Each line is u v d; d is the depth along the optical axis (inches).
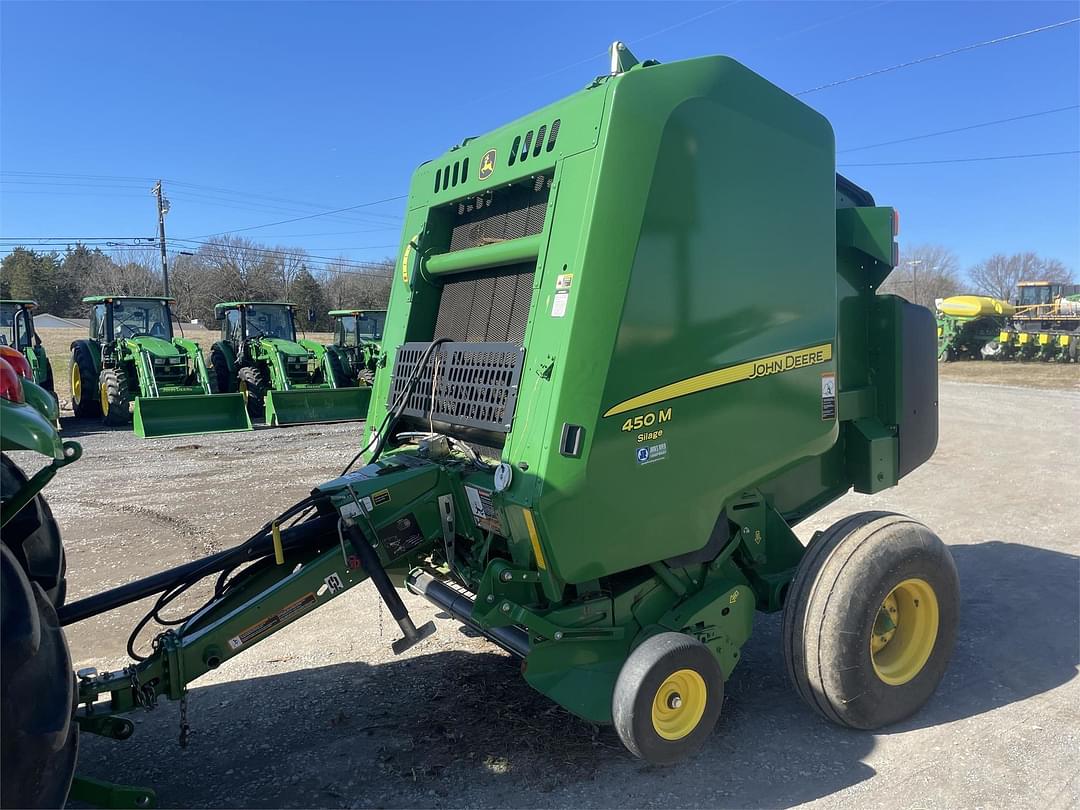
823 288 143.1
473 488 125.3
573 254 115.0
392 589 122.0
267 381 667.4
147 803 105.7
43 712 80.2
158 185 1617.9
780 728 140.7
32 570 120.6
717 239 125.4
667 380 121.0
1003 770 125.2
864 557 132.3
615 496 117.5
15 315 600.4
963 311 1171.3
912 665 141.9
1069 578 219.3
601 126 115.3
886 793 119.6
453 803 119.0
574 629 124.1
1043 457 403.9
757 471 135.3
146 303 659.4
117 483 358.6
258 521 285.9
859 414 170.1
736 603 137.6
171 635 115.4
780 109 135.0
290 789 123.0
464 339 152.2
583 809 116.9
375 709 148.8
